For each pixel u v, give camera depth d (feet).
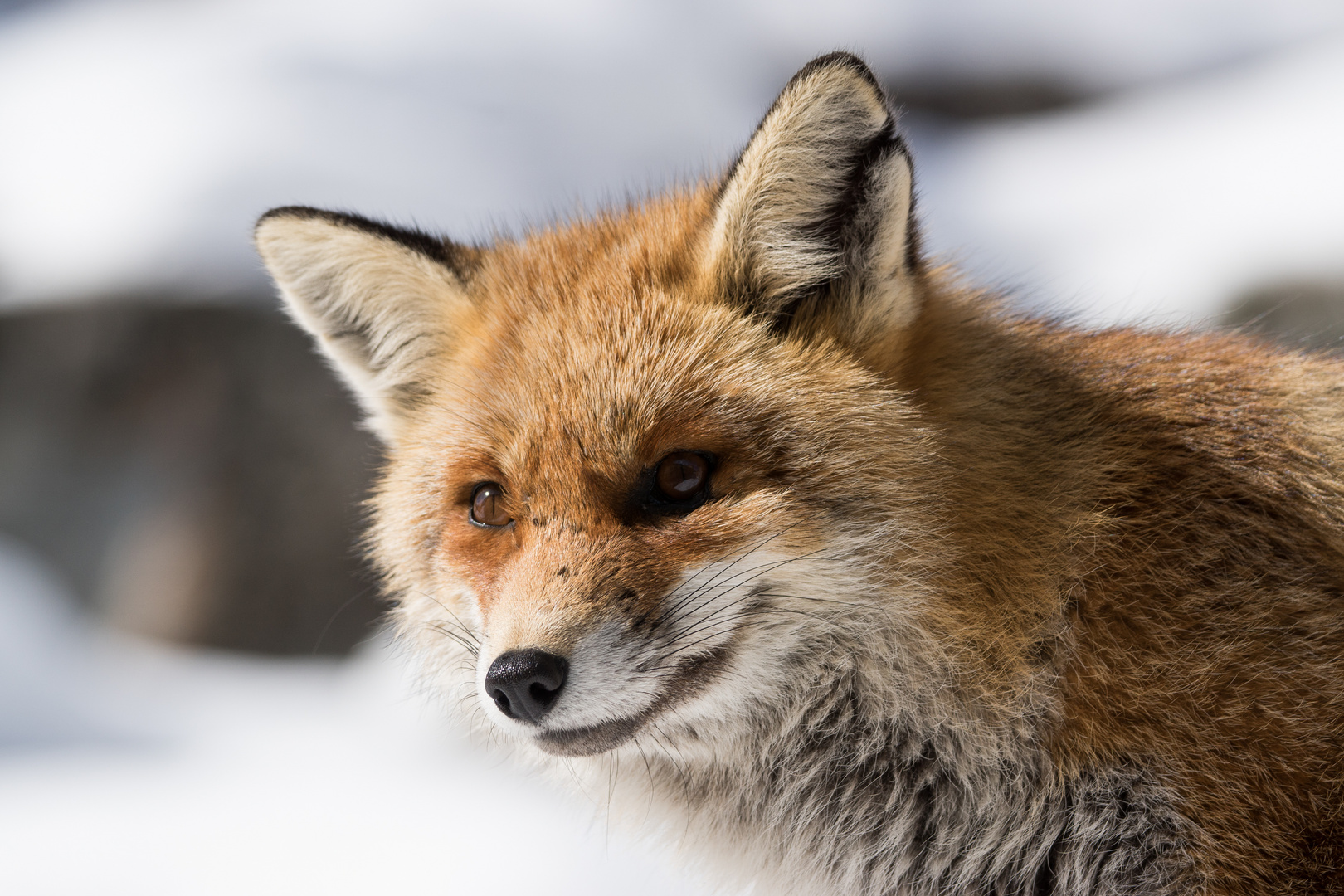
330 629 63.72
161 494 66.28
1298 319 48.88
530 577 18.12
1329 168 53.78
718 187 20.80
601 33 80.33
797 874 20.81
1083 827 17.93
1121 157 65.87
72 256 67.36
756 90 80.94
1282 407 20.51
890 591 18.54
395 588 23.13
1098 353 21.52
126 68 77.41
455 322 22.79
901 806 19.52
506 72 74.95
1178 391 20.54
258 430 65.41
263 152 68.49
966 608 18.53
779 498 18.20
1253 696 17.25
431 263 22.72
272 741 46.37
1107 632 17.95
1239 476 19.26
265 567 64.18
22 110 76.02
